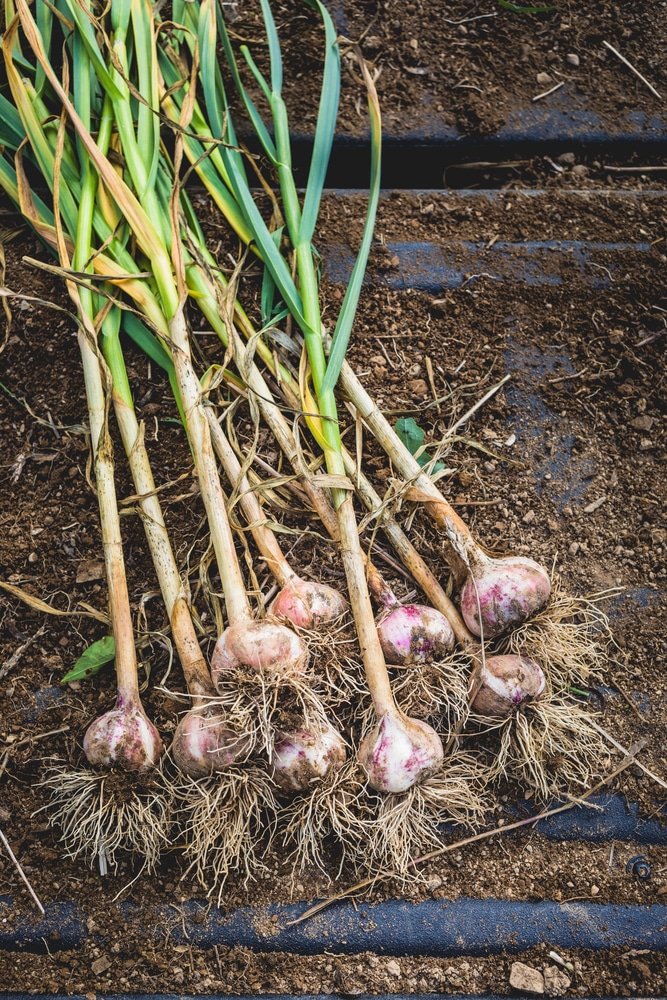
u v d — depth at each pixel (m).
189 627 0.91
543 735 0.92
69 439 0.99
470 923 0.91
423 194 1.06
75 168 0.97
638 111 1.09
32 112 0.95
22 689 0.95
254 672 0.87
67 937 0.90
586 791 0.94
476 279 1.04
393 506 0.94
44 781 0.93
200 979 0.89
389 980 0.89
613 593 0.98
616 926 0.91
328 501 0.94
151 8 0.99
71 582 0.96
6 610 0.96
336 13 1.09
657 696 0.96
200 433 0.91
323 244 1.04
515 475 1.00
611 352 1.02
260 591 0.91
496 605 0.91
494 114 1.08
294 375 0.98
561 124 1.08
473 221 1.05
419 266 1.04
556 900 0.91
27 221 1.01
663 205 1.06
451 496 0.99
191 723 0.88
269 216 1.04
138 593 0.96
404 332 1.02
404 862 0.89
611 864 0.92
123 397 0.94
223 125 0.99
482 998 0.89
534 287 1.04
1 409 1.00
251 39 1.08
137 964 0.90
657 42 1.10
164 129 1.01
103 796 0.89
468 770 0.92
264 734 0.85
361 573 0.90
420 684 0.90
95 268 0.94
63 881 0.91
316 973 0.90
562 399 1.01
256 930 0.90
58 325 1.00
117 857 0.92
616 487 1.00
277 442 0.98
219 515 0.90
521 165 1.08
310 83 1.08
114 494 0.92
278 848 0.92
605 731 0.95
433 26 1.10
